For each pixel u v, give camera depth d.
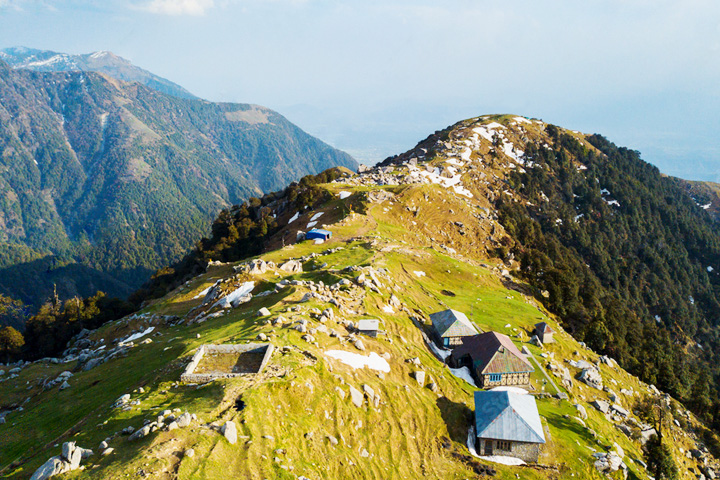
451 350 81.56
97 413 44.00
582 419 71.81
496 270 139.50
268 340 54.66
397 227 146.88
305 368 50.09
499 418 59.59
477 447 59.25
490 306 108.25
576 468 58.38
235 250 173.38
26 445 44.50
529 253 163.12
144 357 62.22
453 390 67.31
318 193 175.75
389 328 74.06
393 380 61.22
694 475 81.44
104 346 85.19
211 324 70.94
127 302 144.38
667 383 119.12
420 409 59.06
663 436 83.12
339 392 50.94
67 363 81.44
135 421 38.97
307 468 38.78
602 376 91.50
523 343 92.12
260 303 76.81
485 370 72.69
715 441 94.69
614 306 165.75
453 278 119.06
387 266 105.81
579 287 159.38
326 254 114.12
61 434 43.09
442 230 158.75
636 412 86.06
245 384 44.78
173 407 41.22
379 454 49.47
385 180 188.12
